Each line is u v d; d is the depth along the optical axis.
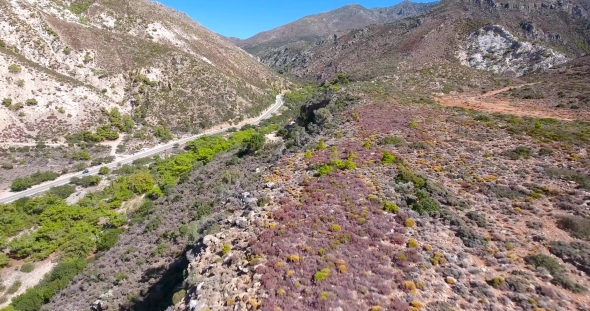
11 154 58.66
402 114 38.97
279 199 20.38
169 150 72.88
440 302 11.02
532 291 11.63
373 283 11.95
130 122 80.00
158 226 33.41
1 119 62.97
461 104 50.62
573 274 12.73
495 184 20.45
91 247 35.28
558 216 16.50
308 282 12.17
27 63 74.50
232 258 14.70
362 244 14.54
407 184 20.58
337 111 44.56
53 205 42.50
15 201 44.50
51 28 90.81
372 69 88.25
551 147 26.42
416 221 16.56
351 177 22.06
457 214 17.45
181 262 21.72
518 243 14.66
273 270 13.10
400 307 10.62
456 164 24.12
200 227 22.95
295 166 26.47
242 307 11.42
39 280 31.77
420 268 12.94
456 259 13.60
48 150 62.84
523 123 34.47
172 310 13.52
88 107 76.69
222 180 37.66
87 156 64.19
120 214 40.84
